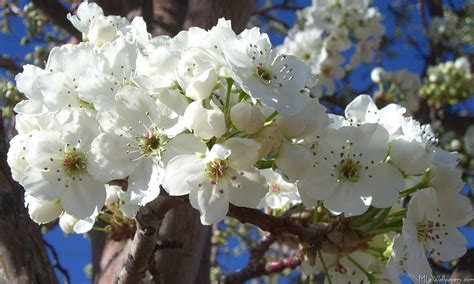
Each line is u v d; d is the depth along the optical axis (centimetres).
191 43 14
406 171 14
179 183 13
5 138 19
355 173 14
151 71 13
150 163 13
